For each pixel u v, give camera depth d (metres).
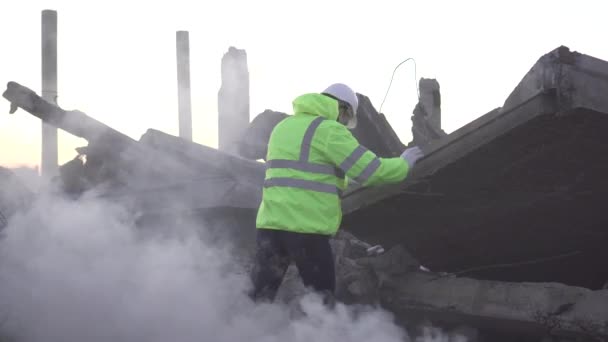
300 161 4.89
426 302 5.84
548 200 5.66
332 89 5.29
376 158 4.84
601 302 4.80
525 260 6.56
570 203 5.69
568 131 4.87
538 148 5.06
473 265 6.71
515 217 5.94
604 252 6.41
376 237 6.61
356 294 6.02
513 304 5.27
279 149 4.98
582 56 4.72
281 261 5.06
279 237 4.98
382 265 6.20
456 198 5.70
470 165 5.27
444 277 5.95
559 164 5.22
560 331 4.97
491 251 6.47
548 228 6.05
